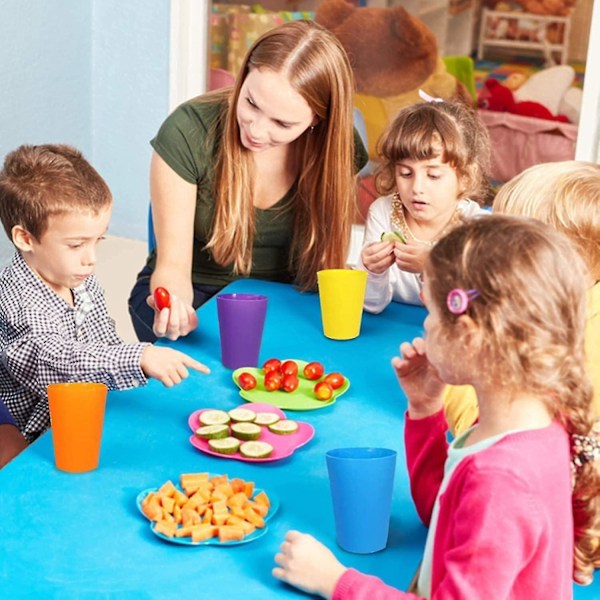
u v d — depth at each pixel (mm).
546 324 896
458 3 3762
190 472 1242
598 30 3652
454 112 2043
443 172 2002
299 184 2014
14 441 1678
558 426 962
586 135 3764
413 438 1159
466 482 910
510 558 883
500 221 934
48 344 1552
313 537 1104
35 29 3842
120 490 1187
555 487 923
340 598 974
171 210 2008
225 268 2154
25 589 981
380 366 1646
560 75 3748
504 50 3779
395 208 2166
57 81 4027
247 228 2039
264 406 1429
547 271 901
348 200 2002
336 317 1747
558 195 1302
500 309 897
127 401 1446
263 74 1781
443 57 3832
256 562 1056
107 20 4148
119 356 1488
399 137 1997
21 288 1669
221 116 2018
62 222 1595
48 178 1592
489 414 960
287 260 2137
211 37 4078
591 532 1047
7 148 3844
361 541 1090
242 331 1563
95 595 978
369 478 1066
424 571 1008
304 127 1852
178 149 1999
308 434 1354
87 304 1771
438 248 951
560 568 942
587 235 1289
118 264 4027
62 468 1227
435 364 968
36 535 1077
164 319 1636
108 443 1309
